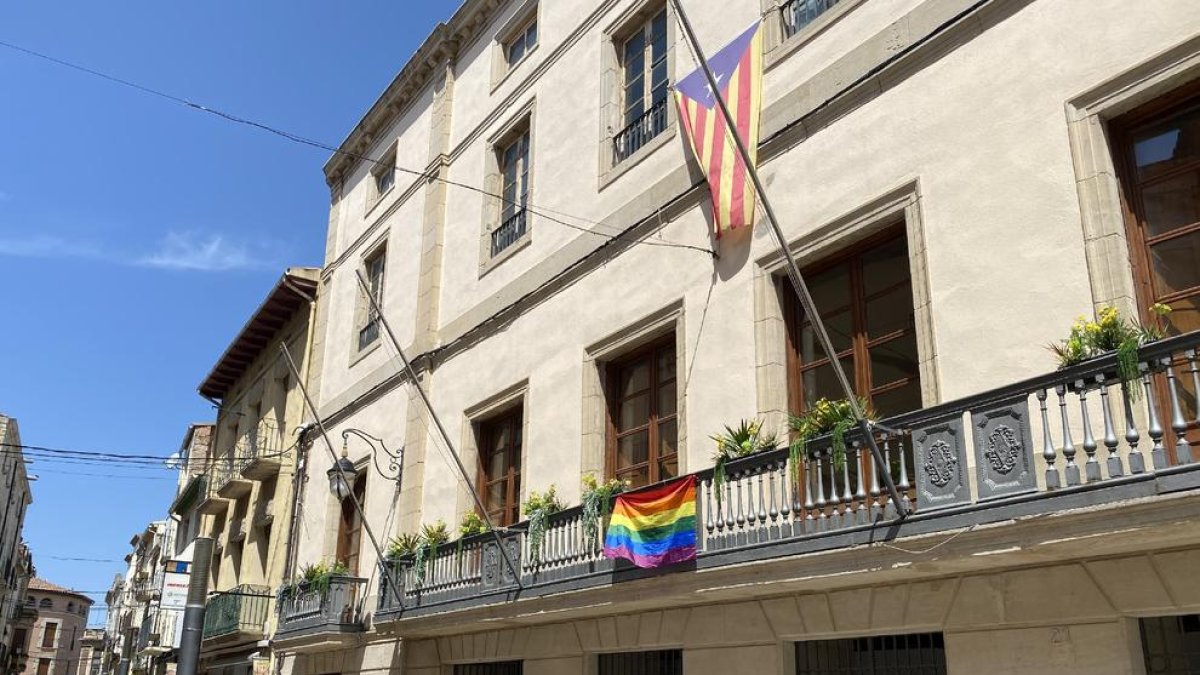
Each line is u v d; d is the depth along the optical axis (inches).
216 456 1195.9
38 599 3486.7
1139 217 294.8
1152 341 256.1
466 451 597.3
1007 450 262.8
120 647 2015.3
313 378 872.3
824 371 385.7
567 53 601.6
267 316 995.3
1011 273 313.4
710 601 375.6
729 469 351.3
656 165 492.4
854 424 304.2
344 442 737.0
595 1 584.4
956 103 345.4
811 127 401.1
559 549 439.8
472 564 502.0
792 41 424.2
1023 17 330.3
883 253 373.7
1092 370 245.4
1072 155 304.3
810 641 355.6
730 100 443.8
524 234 598.5
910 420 290.8
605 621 440.5
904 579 310.2
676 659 413.1
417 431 656.4
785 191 406.6
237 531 987.3
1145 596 254.8
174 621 1057.5
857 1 397.4
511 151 660.7
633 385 491.5
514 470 565.3
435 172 729.0
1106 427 240.7
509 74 665.0
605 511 409.7
